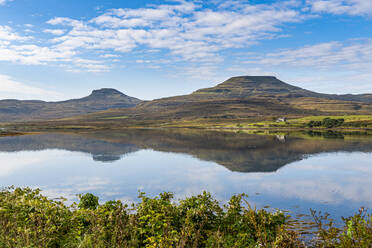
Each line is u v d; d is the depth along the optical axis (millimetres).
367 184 29219
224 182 30422
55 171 37469
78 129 177750
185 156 52594
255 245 8000
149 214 8977
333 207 20625
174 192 26297
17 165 42438
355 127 161875
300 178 32562
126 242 7582
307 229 13906
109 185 29250
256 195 24734
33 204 9734
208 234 8414
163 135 116500
